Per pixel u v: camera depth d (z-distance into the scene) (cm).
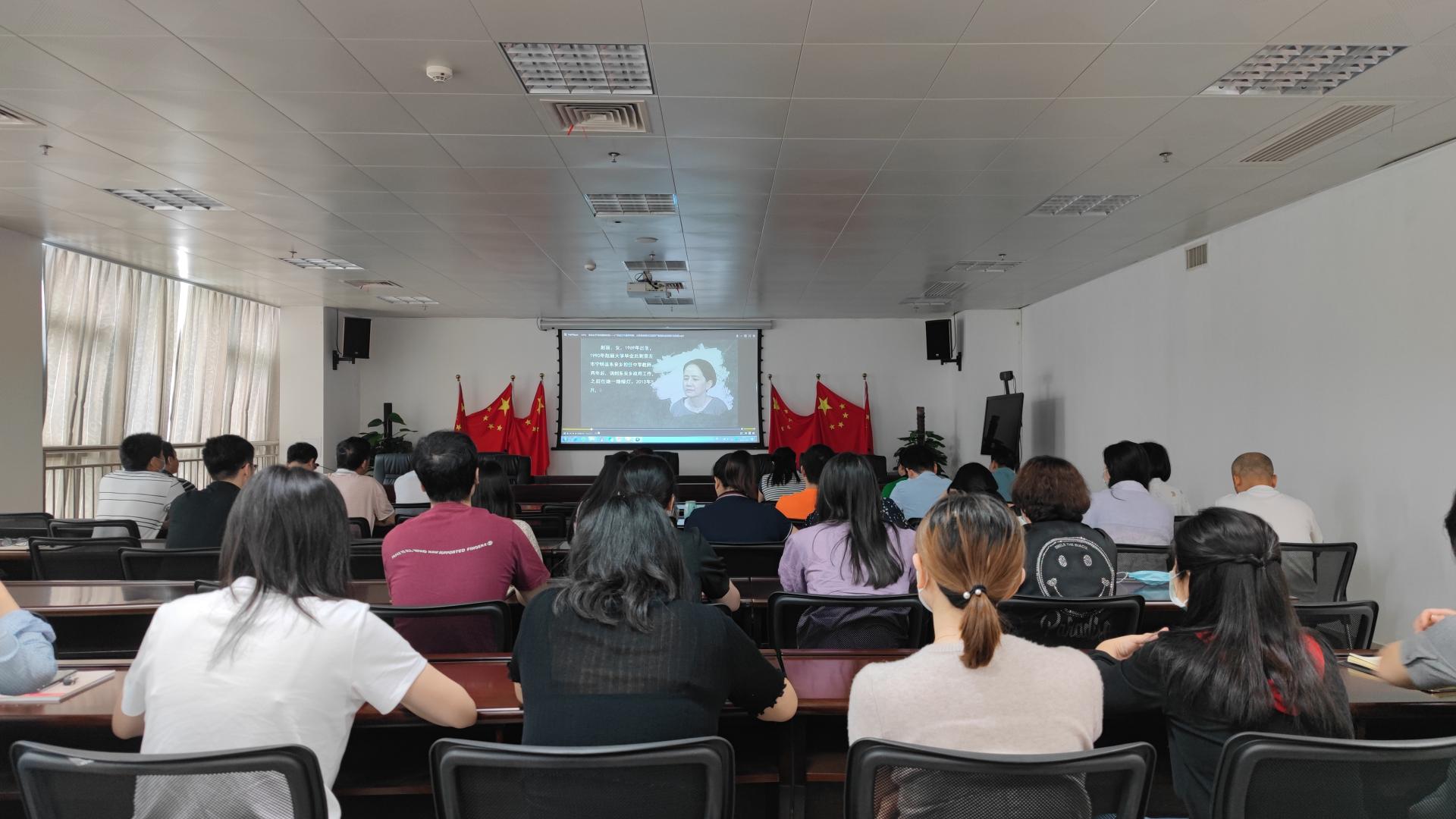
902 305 1105
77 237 703
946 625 144
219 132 457
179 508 376
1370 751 125
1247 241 655
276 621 142
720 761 127
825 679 191
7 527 462
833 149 488
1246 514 156
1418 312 490
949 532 139
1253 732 131
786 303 1083
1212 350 702
